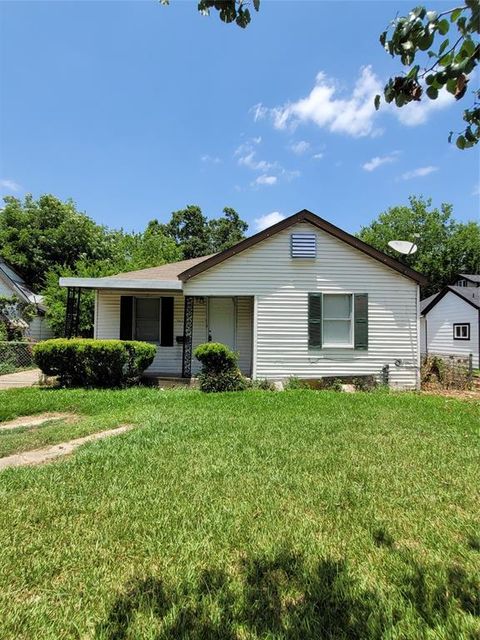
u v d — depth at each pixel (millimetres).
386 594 1997
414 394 8844
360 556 2328
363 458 4086
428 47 1715
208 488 3297
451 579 2119
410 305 10078
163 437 4844
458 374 10602
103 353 8875
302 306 9984
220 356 8781
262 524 2691
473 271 31203
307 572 2168
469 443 4680
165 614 1862
